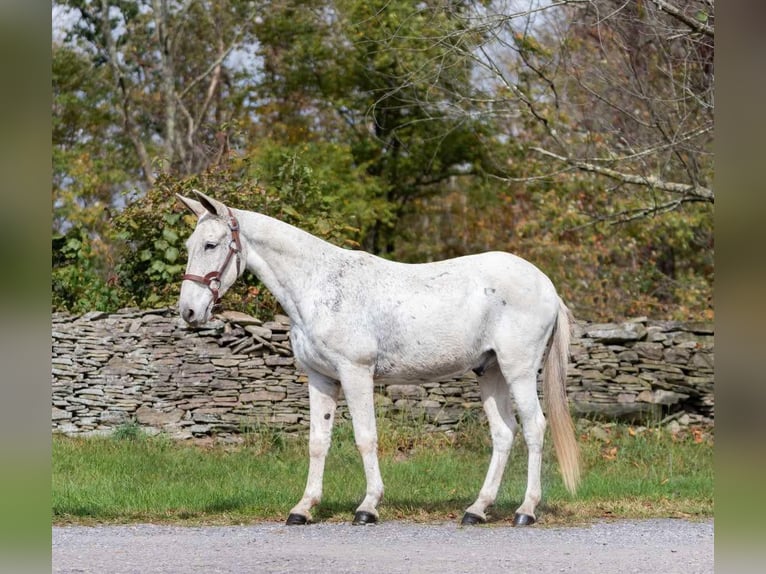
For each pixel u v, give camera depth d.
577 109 14.70
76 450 9.73
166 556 5.79
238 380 10.95
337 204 18.53
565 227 17.31
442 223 22.88
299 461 9.79
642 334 11.34
